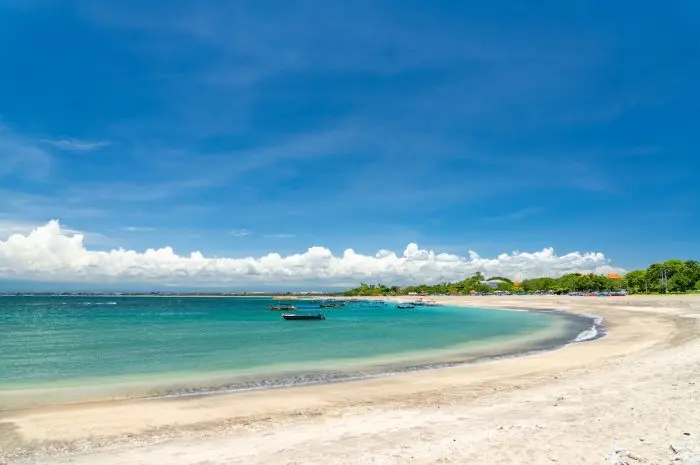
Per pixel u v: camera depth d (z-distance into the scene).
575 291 188.88
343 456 10.72
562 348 33.72
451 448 10.89
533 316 78.69
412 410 15.67
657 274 151.00
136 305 180.62
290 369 26.31
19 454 11.99
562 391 17.19
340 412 15.91
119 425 14.77
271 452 11.34
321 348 36.69
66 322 73.81
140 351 35.22
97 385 21.86
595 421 12.49
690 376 18.14
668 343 31.77
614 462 9.27
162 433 13.78
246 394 19.47
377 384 21.25
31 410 16.88
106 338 46.16
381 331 53.72
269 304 194.12
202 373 25.20
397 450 10.99
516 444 10.85
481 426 12.85
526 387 18.94
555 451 10.22
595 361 25.75
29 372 25.98
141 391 20.42
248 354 33.22
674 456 9.46
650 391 15.89
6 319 81.75
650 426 11.70
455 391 19.03
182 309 139.88
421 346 37.47
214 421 15.14
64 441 13.09
